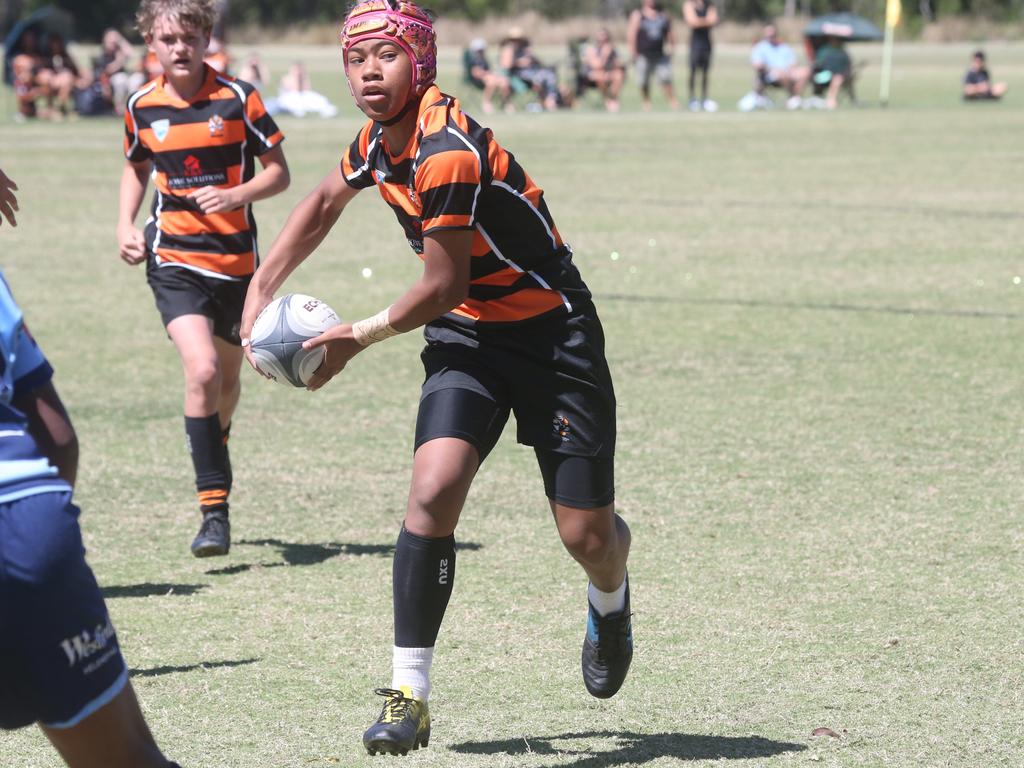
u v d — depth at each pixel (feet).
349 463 93.40
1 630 34.01
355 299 147.54
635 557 73.20
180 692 56.44
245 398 112.68
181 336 75.92
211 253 77.61
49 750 51.98
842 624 63.46
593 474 49.60
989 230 195.11
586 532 50.11
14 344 35.96
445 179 46.37
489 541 76.69
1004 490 84.48
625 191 240.53
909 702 55.06
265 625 64.54
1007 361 120.16
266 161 78.07
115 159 290.35
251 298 52.80
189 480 90.12
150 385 116.37
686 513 80.69
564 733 52.47
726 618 64.39
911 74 603.26
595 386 49.57
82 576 34.86
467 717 53.98
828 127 363.15
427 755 50.57
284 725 53.31
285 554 75.51
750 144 321.52
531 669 58.80
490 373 49.65
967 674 57.77
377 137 50.03
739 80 567.18
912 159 287.89
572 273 50.26
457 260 47.09
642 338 130.72
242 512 83.05
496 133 344.90
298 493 86.79
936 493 84.02
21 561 33.78
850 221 205.16
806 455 92.63
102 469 92.17
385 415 106.32
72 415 106.32
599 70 424.46
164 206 78.54
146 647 61.57
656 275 163.43
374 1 47.26
